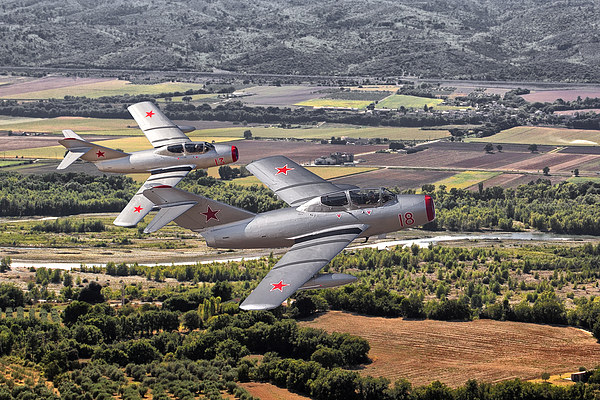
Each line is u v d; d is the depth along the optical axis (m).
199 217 72.88
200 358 137.38
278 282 63.34
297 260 66.50
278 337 139.38
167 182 104.56
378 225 71.56
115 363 131.62
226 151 110.31
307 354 137.62
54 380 120.12
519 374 131.25
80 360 134.88
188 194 72.69
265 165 82.88
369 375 129.38
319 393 116.00
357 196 71.94
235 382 124.81
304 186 78.25
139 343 134.75
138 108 121.31
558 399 112.56
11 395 107.62
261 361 134.00
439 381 124.56
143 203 91.62
